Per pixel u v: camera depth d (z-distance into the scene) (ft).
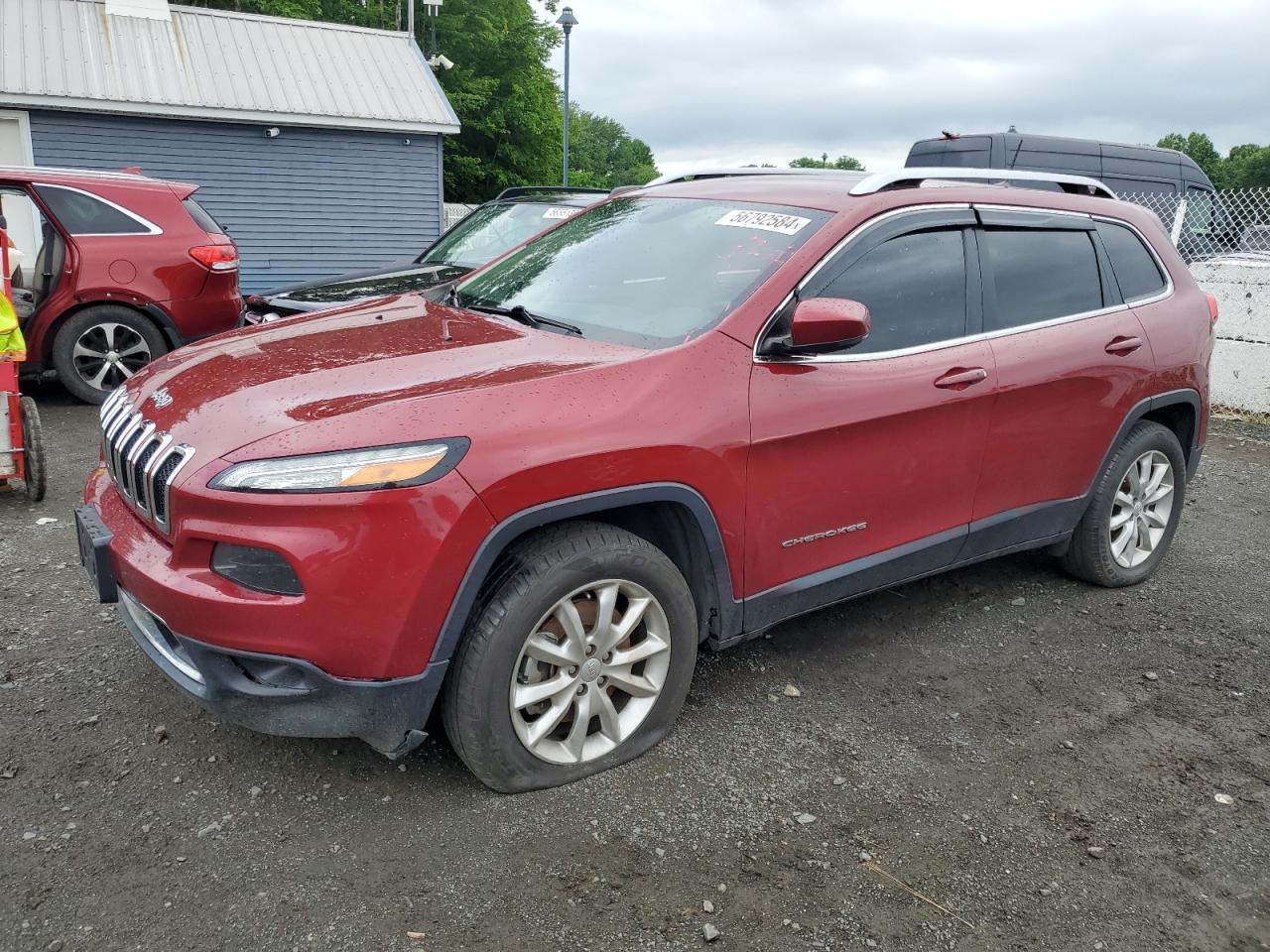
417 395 8.65
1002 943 7.88
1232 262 29.91
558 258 12.91
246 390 9.08
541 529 9.07
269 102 47.11
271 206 49.26
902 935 7.89
